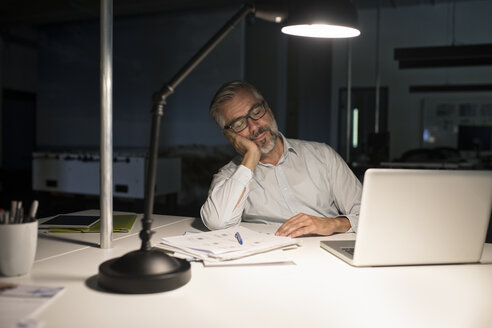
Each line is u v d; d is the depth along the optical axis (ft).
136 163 18.04
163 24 26.09
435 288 3.11
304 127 30.14
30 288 2.87
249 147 5.34
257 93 5.72
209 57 24.76
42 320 2.43
